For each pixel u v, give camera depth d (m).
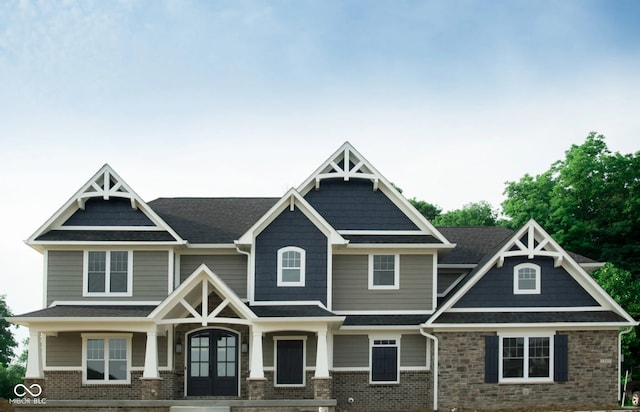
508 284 33.75
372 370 34.88
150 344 31.48
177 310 32.75
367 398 34.69
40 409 30.33
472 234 40.09
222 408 30.33
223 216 37.53
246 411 30.44
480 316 33.22
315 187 35.72
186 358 34.06
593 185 62.50
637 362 48.25
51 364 34.03
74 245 33.97
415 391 34.78
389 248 35.06
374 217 35.59
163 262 34.31
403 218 35.59
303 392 34.22
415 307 35.31
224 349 34.16
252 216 37.38
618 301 47.16
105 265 34.28
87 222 34.38
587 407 32.50
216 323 33.66
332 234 33.84
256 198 39.66
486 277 33.75
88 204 34.53
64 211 34.12
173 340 33.84
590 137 64.62
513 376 33.09
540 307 33.72
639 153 63.66
